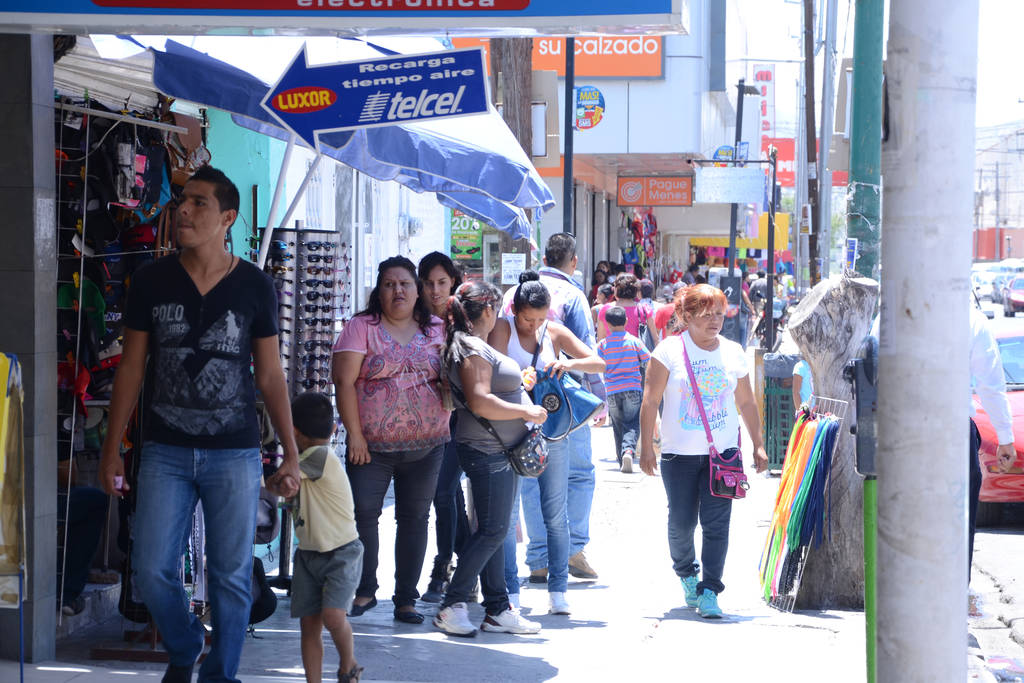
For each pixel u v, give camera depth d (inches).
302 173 547.2
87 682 278.2
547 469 376.5
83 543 330.0
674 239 2687.0
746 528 533.0
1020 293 2401.6
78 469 354.9
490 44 600.7
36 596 292.2
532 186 405.1
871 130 379.6
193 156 390.3
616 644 342.6
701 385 374.3
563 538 381.1
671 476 379.6
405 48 386.3
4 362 231.1
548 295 371.6
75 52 323.6
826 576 393.4
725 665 321.1
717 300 372.8
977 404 530.3
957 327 183.6
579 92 1099.3
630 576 443.2
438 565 394.9
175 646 251.4
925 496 184.1
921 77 182.2
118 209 348.5
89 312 341.7
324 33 259.1
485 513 342.6
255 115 306.7
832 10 1069.8
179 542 247.3
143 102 371.2
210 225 244.1
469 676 307.6
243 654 322.7
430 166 383.6
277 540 475.5
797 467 394.3
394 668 313.3
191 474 245.3
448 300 359.6
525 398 345.7
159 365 246.1
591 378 419.2
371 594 367.6
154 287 246.4
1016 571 462.0
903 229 184.2
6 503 232.2
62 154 324.2
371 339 344.5
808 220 1066.7
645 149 1130.7
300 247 412.5
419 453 352.2
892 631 186.5
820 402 395.5
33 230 284.2
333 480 277.4
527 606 394.3
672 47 1119.0
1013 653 356.5
